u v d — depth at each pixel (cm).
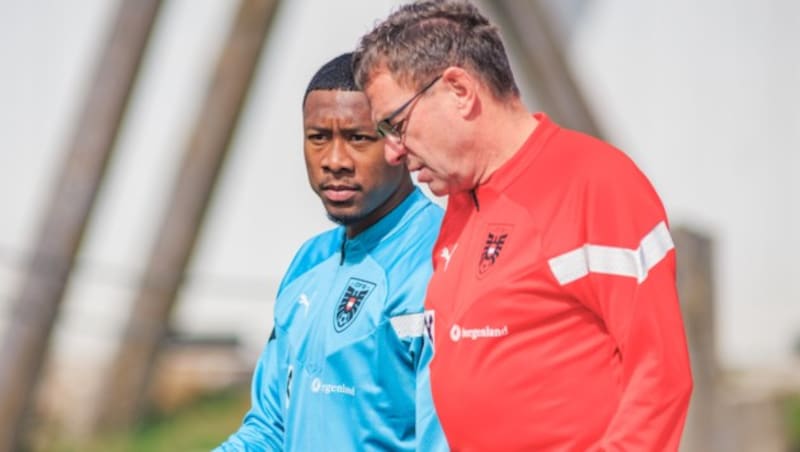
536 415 1059
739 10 4100
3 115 3700
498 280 1073
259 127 3816
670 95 4081
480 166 1113
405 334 1193
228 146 2953
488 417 1080
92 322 3650
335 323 1231
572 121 2833
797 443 3225
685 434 2841
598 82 4047
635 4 4059
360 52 1138
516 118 1119
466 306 1094
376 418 1204
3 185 3684
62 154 2775
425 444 1145
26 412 2759
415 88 1102
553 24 2830
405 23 1116
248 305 3816
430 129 1105
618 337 1029
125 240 3703
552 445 1056
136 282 2972
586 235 1045
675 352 1016
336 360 1223
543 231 1060
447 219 1168
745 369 3978
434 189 1135
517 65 2853
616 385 1048
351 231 1266
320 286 1283
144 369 3000
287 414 1277
